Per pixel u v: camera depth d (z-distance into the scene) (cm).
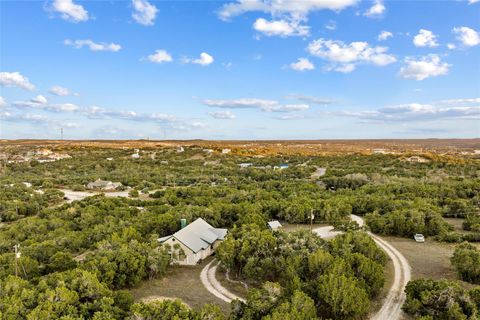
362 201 9069
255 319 3472
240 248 5369
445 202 9144
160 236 7131
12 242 6912
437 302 3756
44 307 3453
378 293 4509
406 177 13075
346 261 4528
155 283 5078
